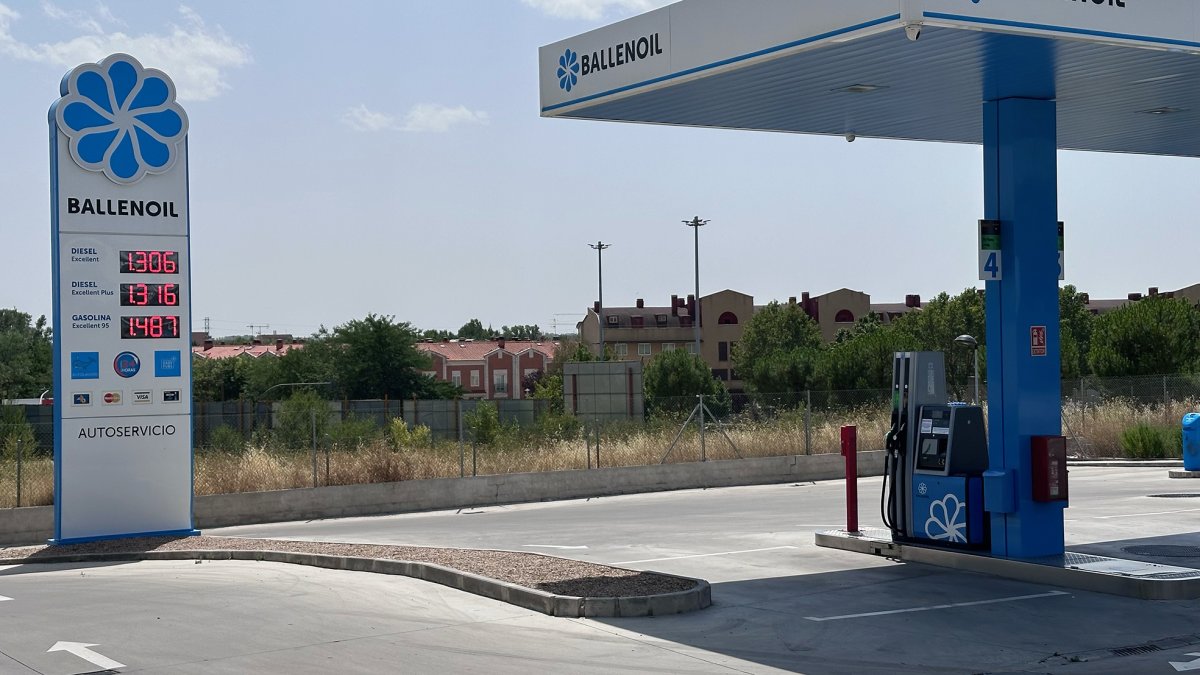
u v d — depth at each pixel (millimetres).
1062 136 15820
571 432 30594
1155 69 11930
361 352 63969
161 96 17938
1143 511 18719
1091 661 9344
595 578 12242
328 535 18750
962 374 51906
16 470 22734
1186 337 40094
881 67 11625
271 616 11117
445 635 10203
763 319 86000
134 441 17859
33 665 9297
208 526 21391
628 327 104375
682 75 12023
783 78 12039
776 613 11125
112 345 17719
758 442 28078
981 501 13359
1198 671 9000
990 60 11422
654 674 8867
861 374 50625
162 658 9453
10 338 78375
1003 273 13102
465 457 26062
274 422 35812
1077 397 34250
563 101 13562
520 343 108750
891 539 14617
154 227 17969
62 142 17344
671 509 21281
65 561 16219
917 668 9125
